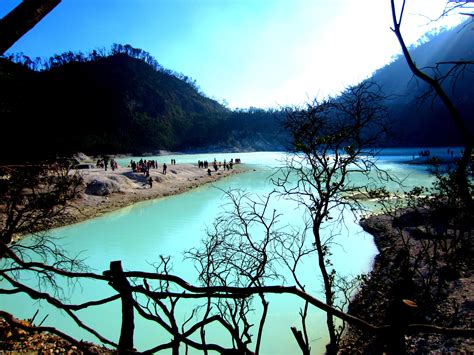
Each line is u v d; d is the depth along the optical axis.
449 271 12.04
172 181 50.47
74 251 19.66
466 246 13.04
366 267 15.65
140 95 167.62
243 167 79.88
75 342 1.90
